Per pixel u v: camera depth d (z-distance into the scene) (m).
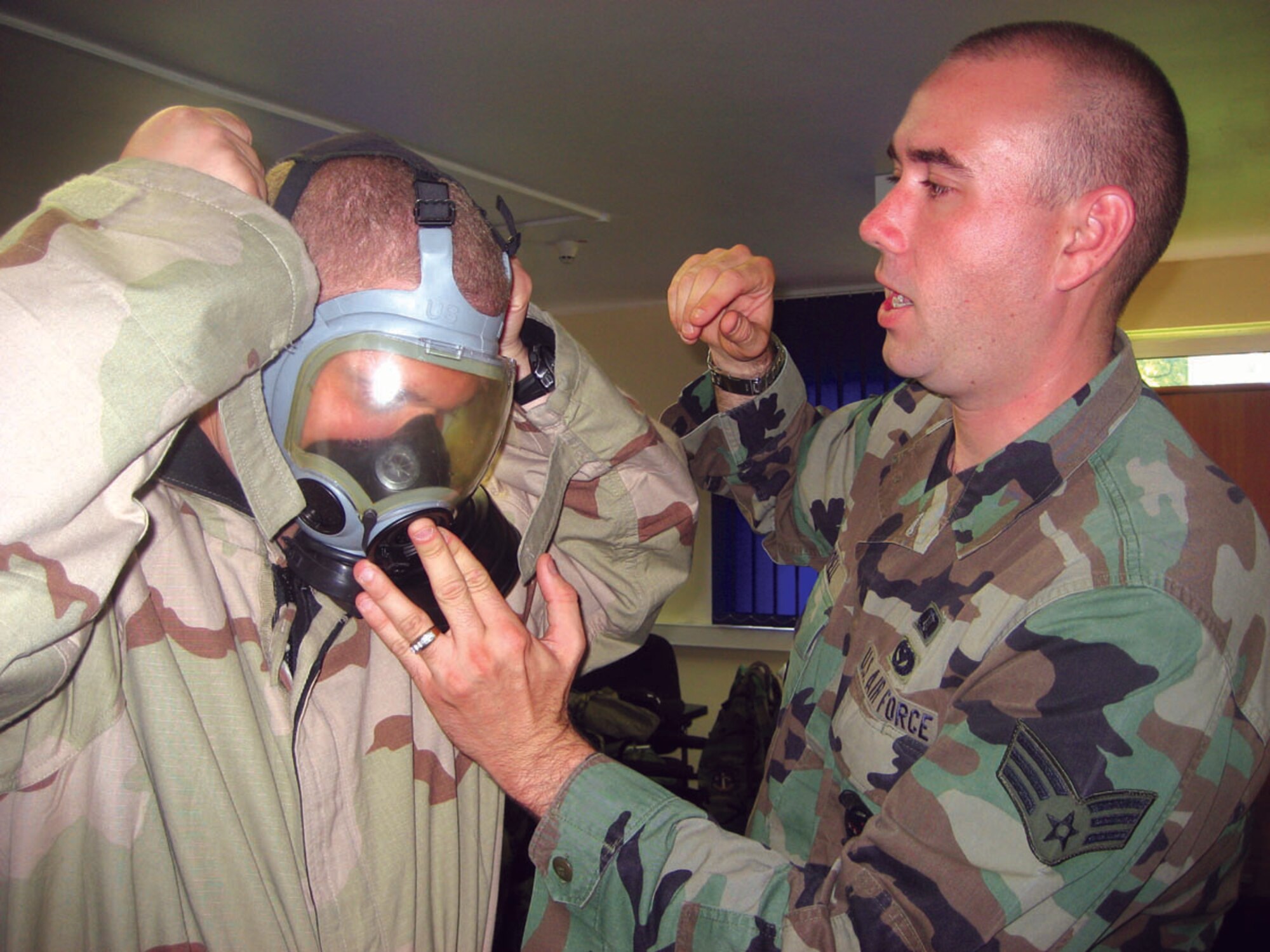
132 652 0.66
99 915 0.67
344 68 2.31
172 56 2.24
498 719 0.74
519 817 2.44
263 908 0.69
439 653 0.70
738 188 3.16
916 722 0.84
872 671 0.90
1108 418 0.84
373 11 2.03
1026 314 0.83
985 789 0.70
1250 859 3.17
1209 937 0.88
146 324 0.50
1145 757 0.69
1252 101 2.37
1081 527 0.79
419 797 0.83
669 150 2.83
